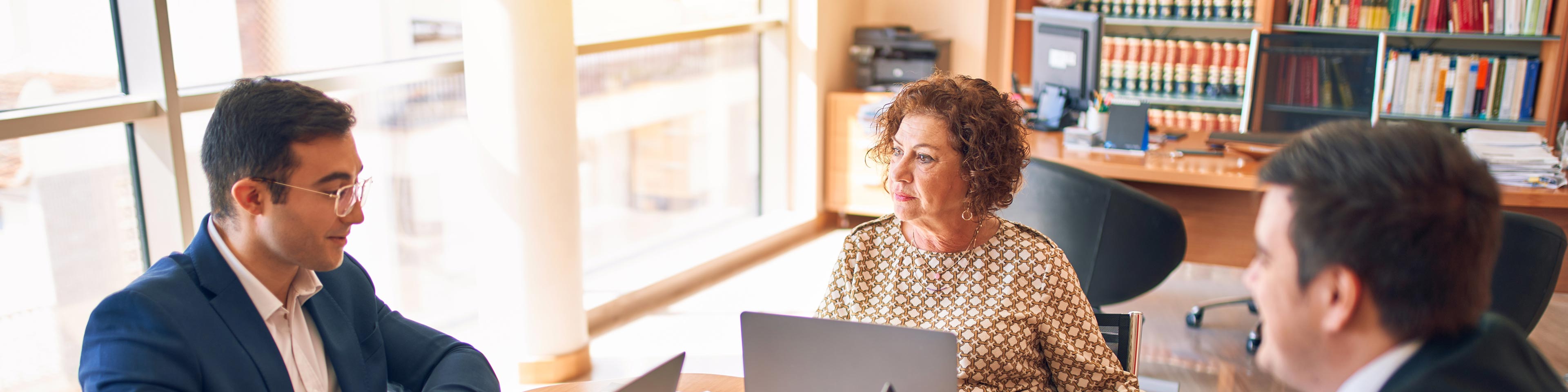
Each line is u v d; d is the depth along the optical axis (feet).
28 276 7.93
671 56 14.53
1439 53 15.52
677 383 4.34
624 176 14.07
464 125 11.45
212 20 8.73
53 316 8.17
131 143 8.36
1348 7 15.44
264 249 4.61
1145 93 16.79
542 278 10.47
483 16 9.66
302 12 9.46
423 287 11.37
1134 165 12.00
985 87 5.70
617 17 13.19
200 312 4.50
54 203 7.96
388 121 10.47
